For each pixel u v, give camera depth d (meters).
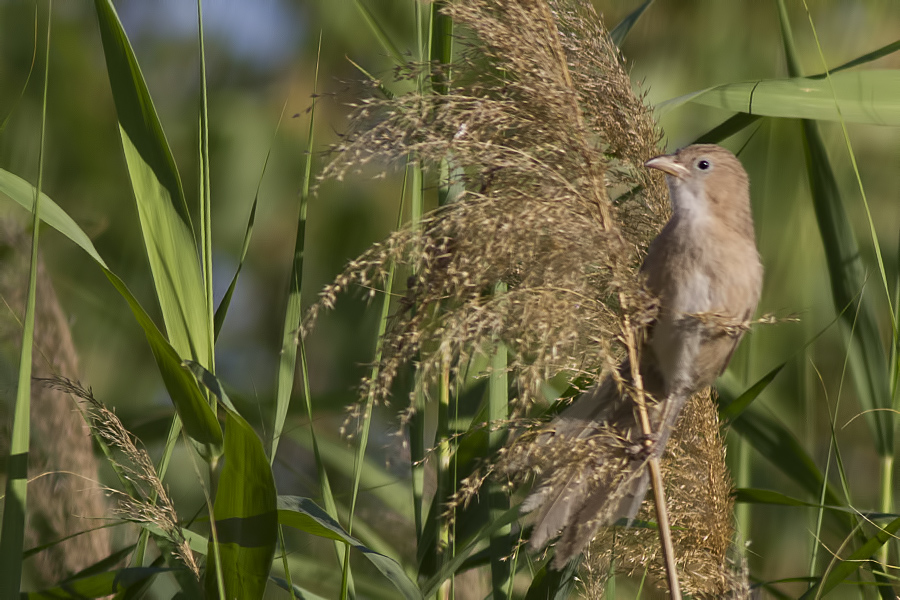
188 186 9.54
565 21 5.14
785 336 8.30
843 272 6.04
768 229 8.55
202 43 5.35
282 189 9.48
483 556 5.59
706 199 5.67
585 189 4.73
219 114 9.49
